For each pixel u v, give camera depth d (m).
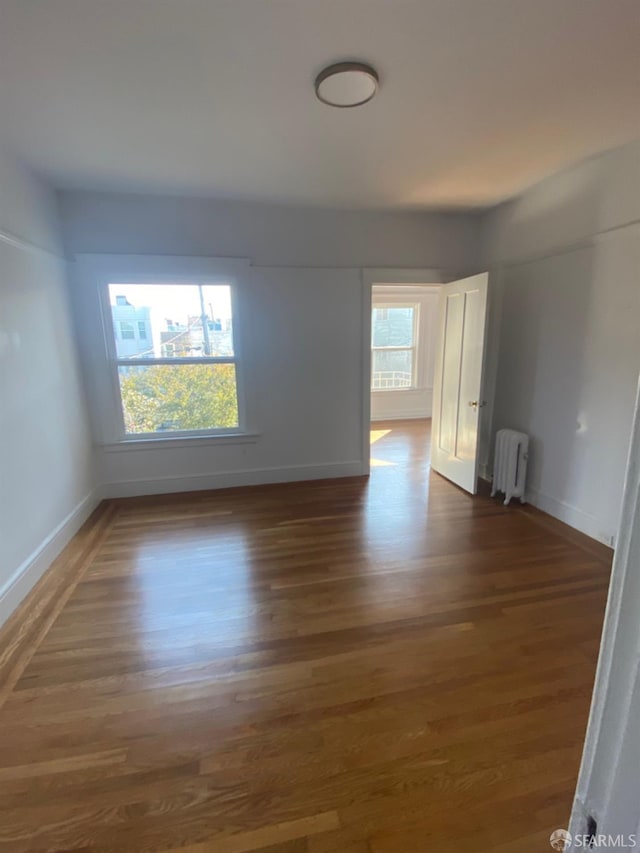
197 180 2.97
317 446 4.15
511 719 1.58
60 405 3.01
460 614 2.18
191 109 2.04
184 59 1.67
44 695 1.70
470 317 3.65
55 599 2.33
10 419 2.34
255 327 3.75
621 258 2.59
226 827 1.24
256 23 1.47
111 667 1.84
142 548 2.88
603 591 2.36
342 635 2.03
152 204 3.35
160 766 1.42
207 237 3.49
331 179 2.97
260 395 3.90
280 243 3.66
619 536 0.50
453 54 1.66
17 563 2.33
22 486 2.43
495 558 2.71
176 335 3.67
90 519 3.33
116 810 1.29
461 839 1.21
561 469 3.20
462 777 1.38
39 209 2.85
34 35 1.51
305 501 3.66
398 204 3.58
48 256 2.95
